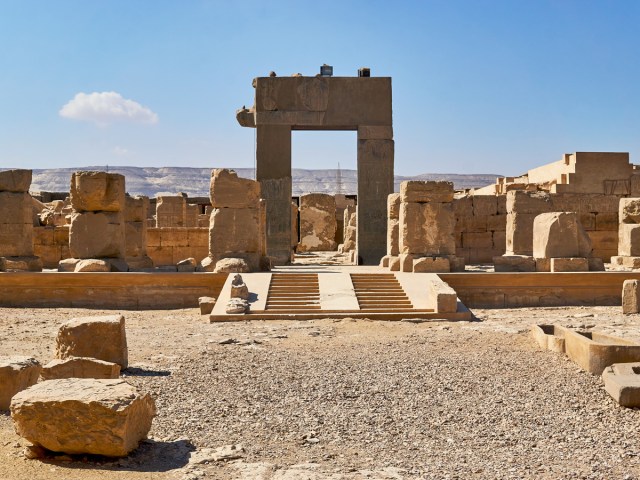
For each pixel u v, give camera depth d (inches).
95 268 625.0
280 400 296.4
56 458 217.5
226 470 215.8
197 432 253.4
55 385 229.3
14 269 652.1
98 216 648.4
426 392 311.0
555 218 649.0
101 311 586.9
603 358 341.1
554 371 347.6
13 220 674.2
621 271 632.4
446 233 660.7
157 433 249.8
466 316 529.7
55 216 932.6
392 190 928.9
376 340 437.4
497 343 421.4
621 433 262.1
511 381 329.7
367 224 927.0
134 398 223.5
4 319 532.7
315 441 246.8
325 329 482.3
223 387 315.0
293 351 398.9
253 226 671.1
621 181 1056.8
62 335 343.3
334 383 323.3
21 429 216.4
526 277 610.2
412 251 658.8
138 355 384.2
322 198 1359.5
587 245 653.9
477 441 250.7
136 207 779.4
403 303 562.6
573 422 273.7
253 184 673.0
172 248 922.1
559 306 605.0
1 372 271.0
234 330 480.1
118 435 215.3
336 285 595.5
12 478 199.2
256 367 354.3
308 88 921.5
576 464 228.8
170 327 498.0
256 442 245.0
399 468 222.2
